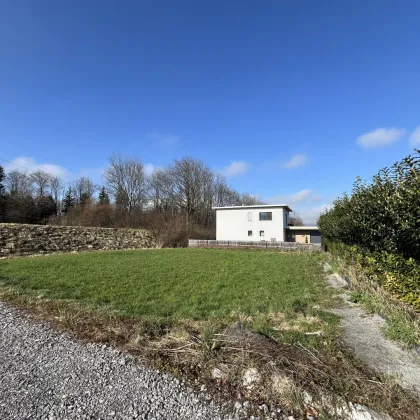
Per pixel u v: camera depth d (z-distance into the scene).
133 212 38.81
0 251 15.39
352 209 6.69
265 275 8.48
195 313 4.65
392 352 3.11
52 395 2.43
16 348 3.34
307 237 34.09
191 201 45.41
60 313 4.57
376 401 2.19
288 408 2.24
